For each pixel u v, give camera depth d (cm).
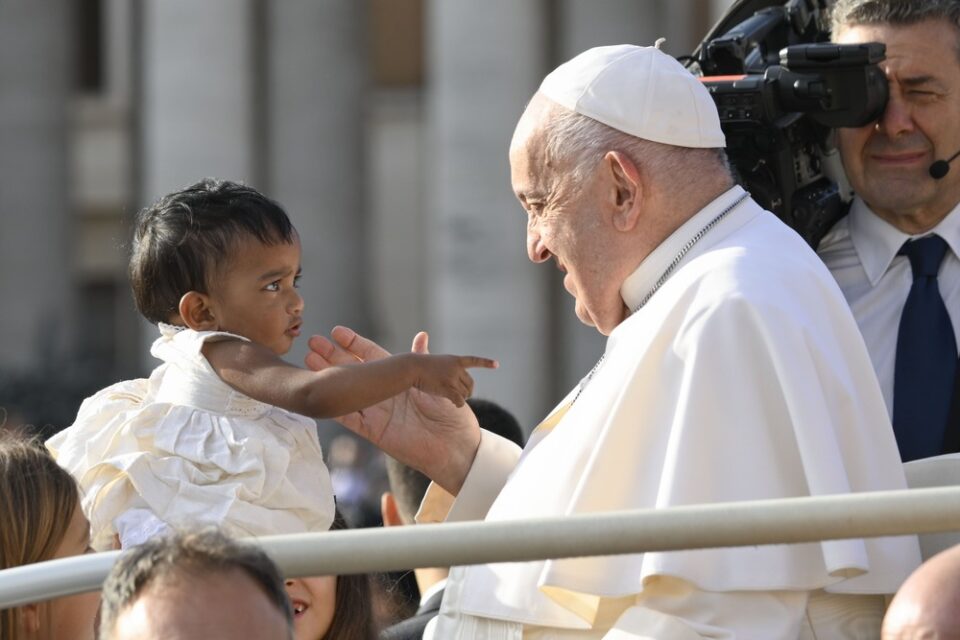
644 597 1227
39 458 1220
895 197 1581
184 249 1394
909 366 1569
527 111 1406
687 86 1370
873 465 1266
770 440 1238
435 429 1538
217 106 8131
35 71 8562
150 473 1356
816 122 1633
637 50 1392
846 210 1689
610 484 1280
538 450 1355
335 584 1453
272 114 8488
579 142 1358
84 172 10906
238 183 1449
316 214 8394
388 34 11056
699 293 1283
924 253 1603
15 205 8556
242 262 1391
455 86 7319
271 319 1401
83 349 8238
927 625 869
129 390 1471
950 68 1565
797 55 1548
